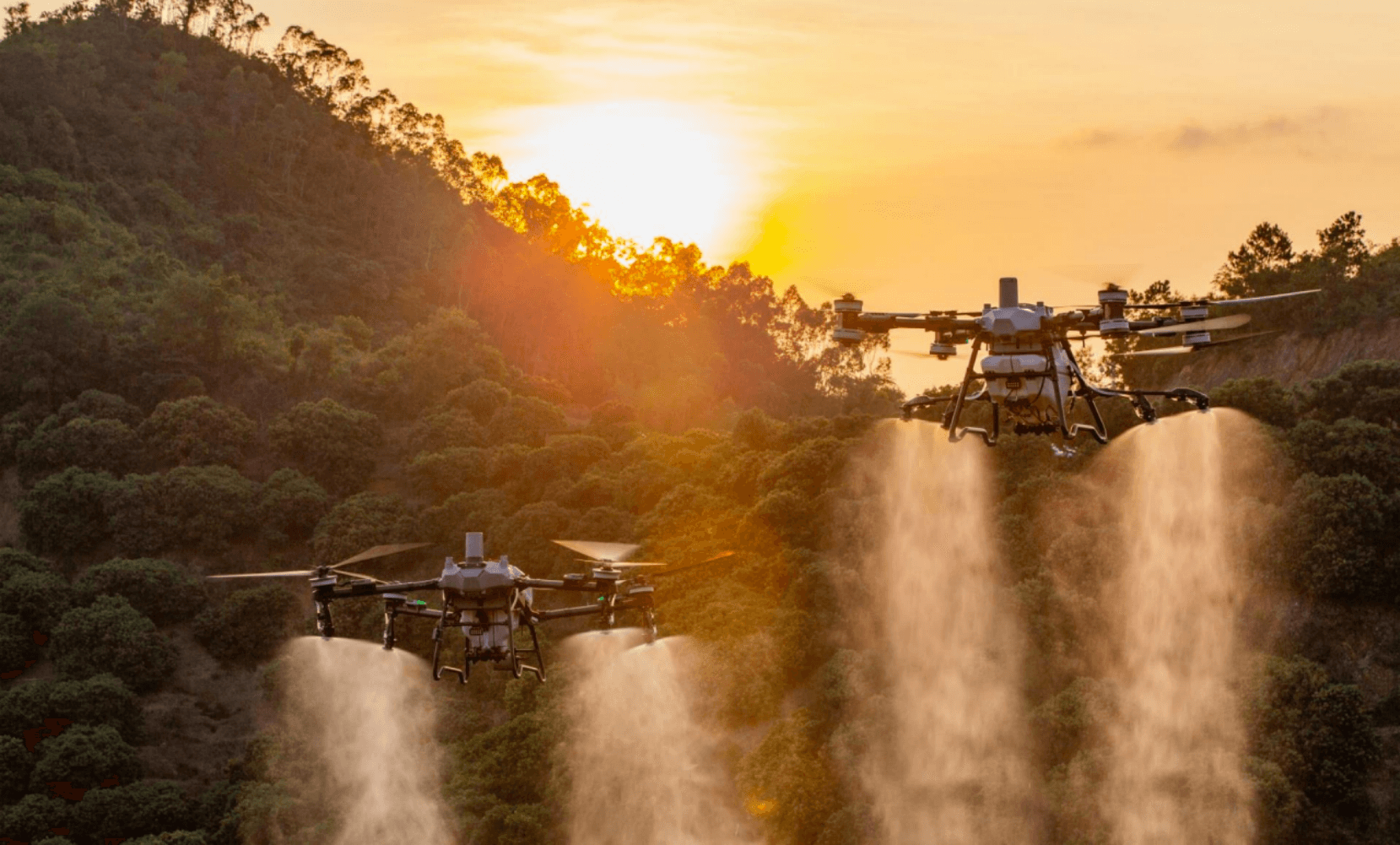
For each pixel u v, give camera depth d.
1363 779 61.72
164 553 104.69
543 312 170.75
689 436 105.56
